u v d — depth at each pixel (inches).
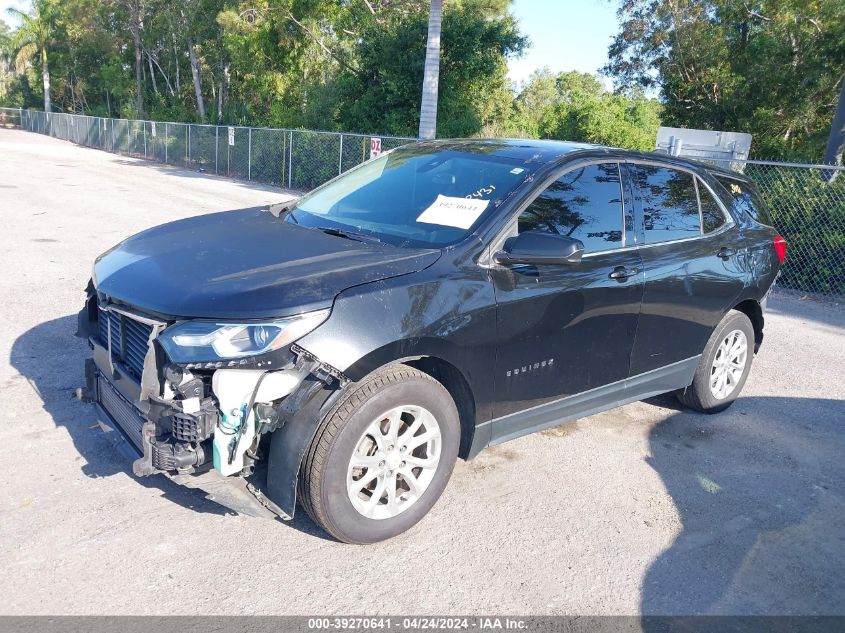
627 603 123.0
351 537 128.9
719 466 179.2
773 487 170.1
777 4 873.5
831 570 138.1
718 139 532.1
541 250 135.3
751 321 218.8
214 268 131.3
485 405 144.6
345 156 842.2
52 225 437.1
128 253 148.0
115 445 148.3
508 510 149.8
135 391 128.4
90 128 1711.4
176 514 138.0
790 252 435.2
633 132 1132.5
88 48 2156.7
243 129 1014.4
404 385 127.1
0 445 158.7
